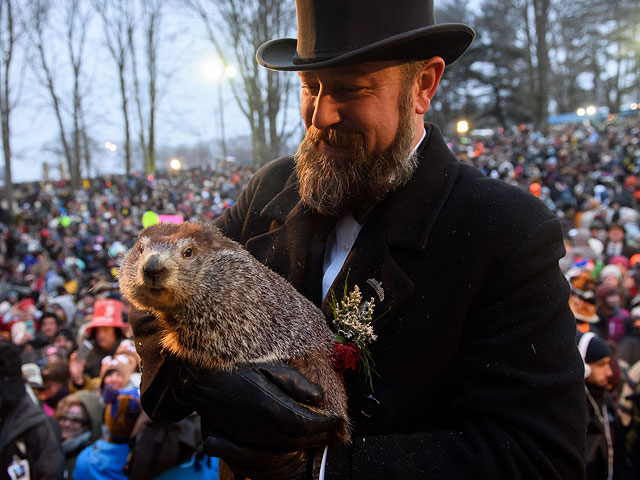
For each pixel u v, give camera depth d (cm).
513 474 139
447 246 164
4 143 2947
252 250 196
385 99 159
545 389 145
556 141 3747
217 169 4291
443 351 160
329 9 158
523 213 163
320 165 170
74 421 448
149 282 151
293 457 151
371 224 174
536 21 4031
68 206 3203
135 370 420
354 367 163
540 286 157
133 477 342
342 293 172
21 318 809
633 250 1088
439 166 177
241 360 153
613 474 445
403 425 165
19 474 378
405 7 159
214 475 363
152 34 3762
